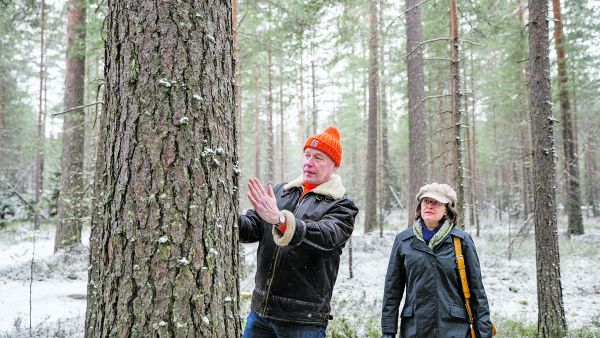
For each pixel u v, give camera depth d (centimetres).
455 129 809
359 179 3838
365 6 1311
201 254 195
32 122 2941
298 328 240
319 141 251
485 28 1177
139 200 191
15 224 1852
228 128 218
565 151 1672
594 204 3039
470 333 300
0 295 755
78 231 1135
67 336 516
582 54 1605
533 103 607
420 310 308
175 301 187
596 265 1118
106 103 212
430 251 314
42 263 1012
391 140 3647
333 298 707
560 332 558
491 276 1024
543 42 601
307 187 260
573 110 2158
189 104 199
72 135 1155
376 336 522
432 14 1192
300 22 1012
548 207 582
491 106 2423
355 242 1499
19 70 2336
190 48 202
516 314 706
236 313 213
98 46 1027
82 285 860
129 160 194
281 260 239
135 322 185
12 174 2227
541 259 583
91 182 966
